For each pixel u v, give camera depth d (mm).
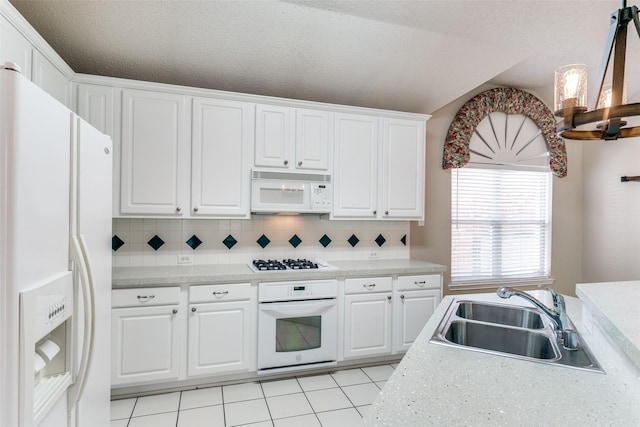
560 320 1363
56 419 1068
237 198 2678
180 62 2518
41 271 955
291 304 2588
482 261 3873
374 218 3068
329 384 2570
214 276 2426
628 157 3801
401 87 2994
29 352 869
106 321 1532
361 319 2818
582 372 1039
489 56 2510
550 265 4113
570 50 2551
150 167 2467
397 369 1051
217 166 2623
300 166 2840
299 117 2842
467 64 2611
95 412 1395
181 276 2355
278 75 2750
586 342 1319
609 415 812
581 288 1615
